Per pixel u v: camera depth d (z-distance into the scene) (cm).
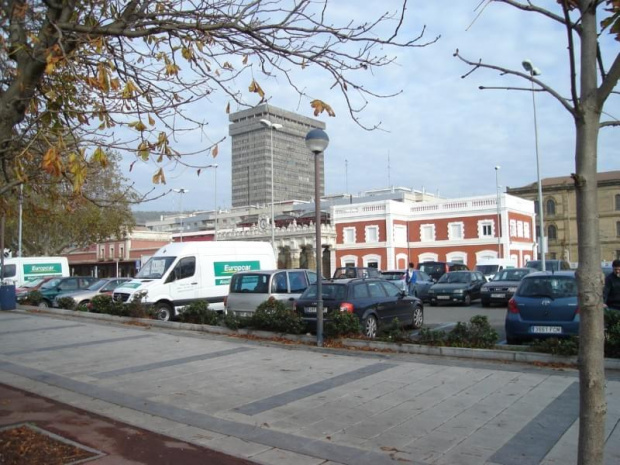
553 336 984
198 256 1767
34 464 482
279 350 1077
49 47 443
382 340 1066
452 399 691
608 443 518
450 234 5247
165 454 514
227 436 567
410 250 5481
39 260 2962
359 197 7888
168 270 1700
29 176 490
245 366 930
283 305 1252
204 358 1013
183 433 578
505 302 2077
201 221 9800
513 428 573
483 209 5062
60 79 505
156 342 1217
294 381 811
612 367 814
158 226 10806
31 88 466
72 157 377
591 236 261
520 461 482
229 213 8581
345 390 750
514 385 754
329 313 1168
